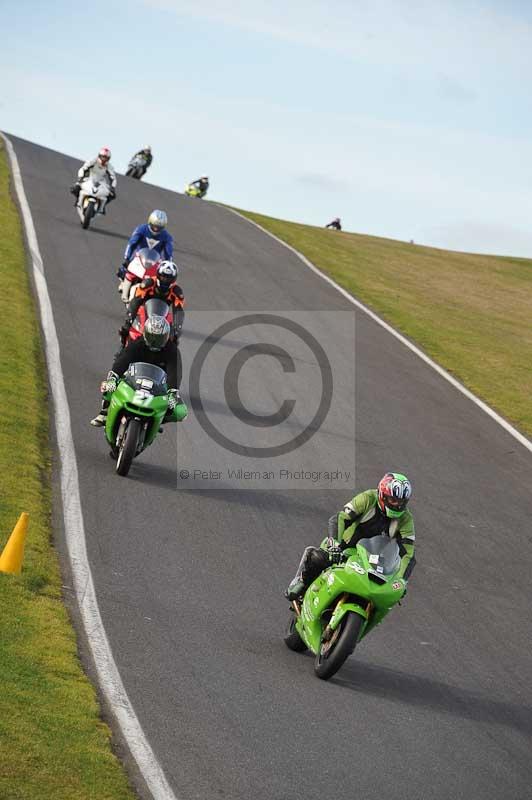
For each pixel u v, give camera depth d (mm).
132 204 134000
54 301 74938
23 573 34312
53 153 166625
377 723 30688
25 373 57375
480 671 36875
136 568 37969
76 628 31922
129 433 46375
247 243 128250
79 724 25766
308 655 35062
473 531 51188
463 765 29391
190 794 24031
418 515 51750
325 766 27172
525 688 36375
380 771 27703
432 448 63312
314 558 34031
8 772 22406
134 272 69312
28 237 94062
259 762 26453
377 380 76500
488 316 118688
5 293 73062
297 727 29047
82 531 39812
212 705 29078
